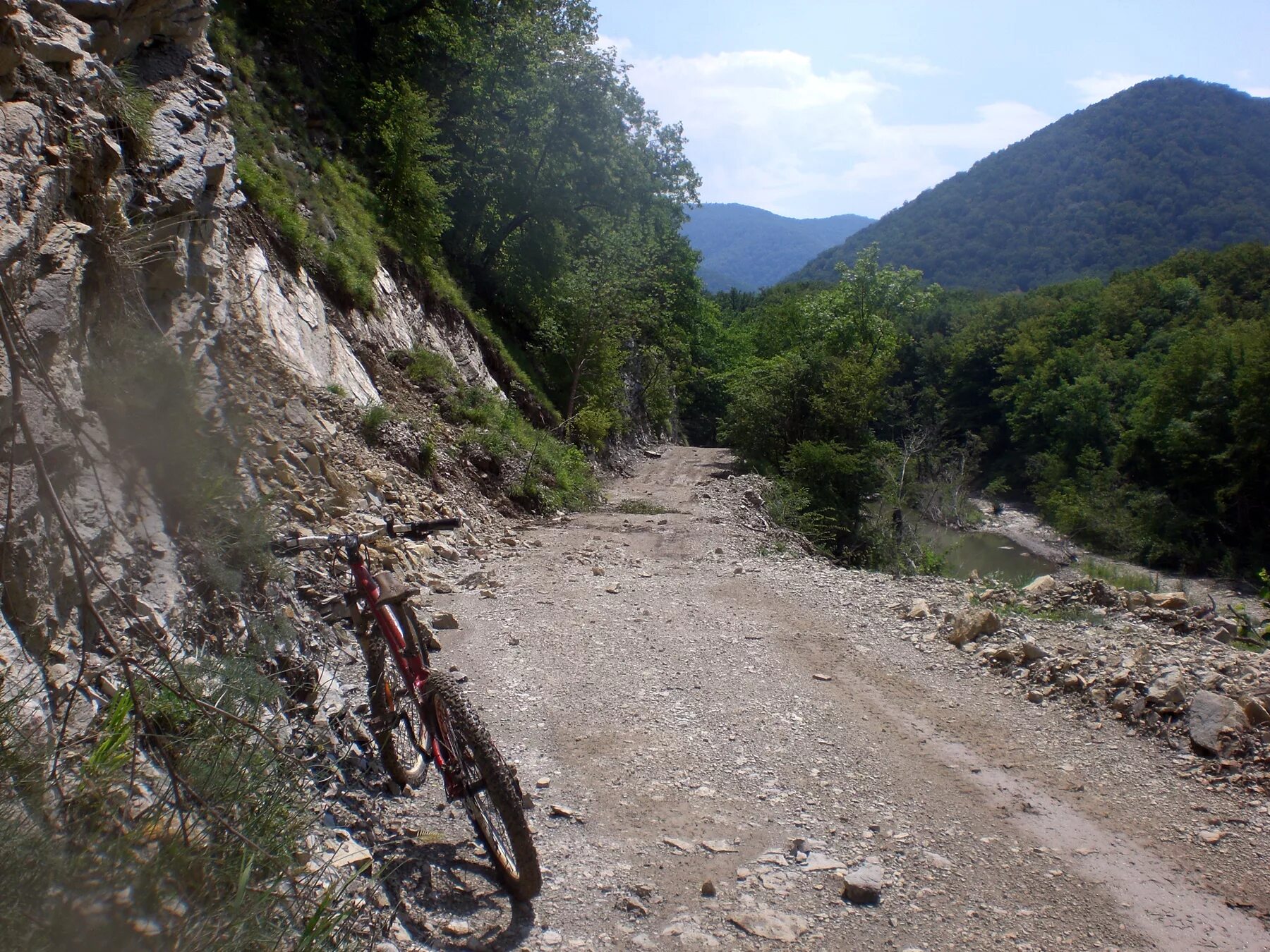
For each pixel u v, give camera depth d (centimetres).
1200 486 4409
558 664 638
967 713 559
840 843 386
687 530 1678
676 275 5134
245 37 2128
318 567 605
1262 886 358
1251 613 1416
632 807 414
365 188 2219
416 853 354
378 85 2486
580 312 3189
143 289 552
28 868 196
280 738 353
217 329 677
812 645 708
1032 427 6159
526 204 3089
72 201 459
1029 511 5722
